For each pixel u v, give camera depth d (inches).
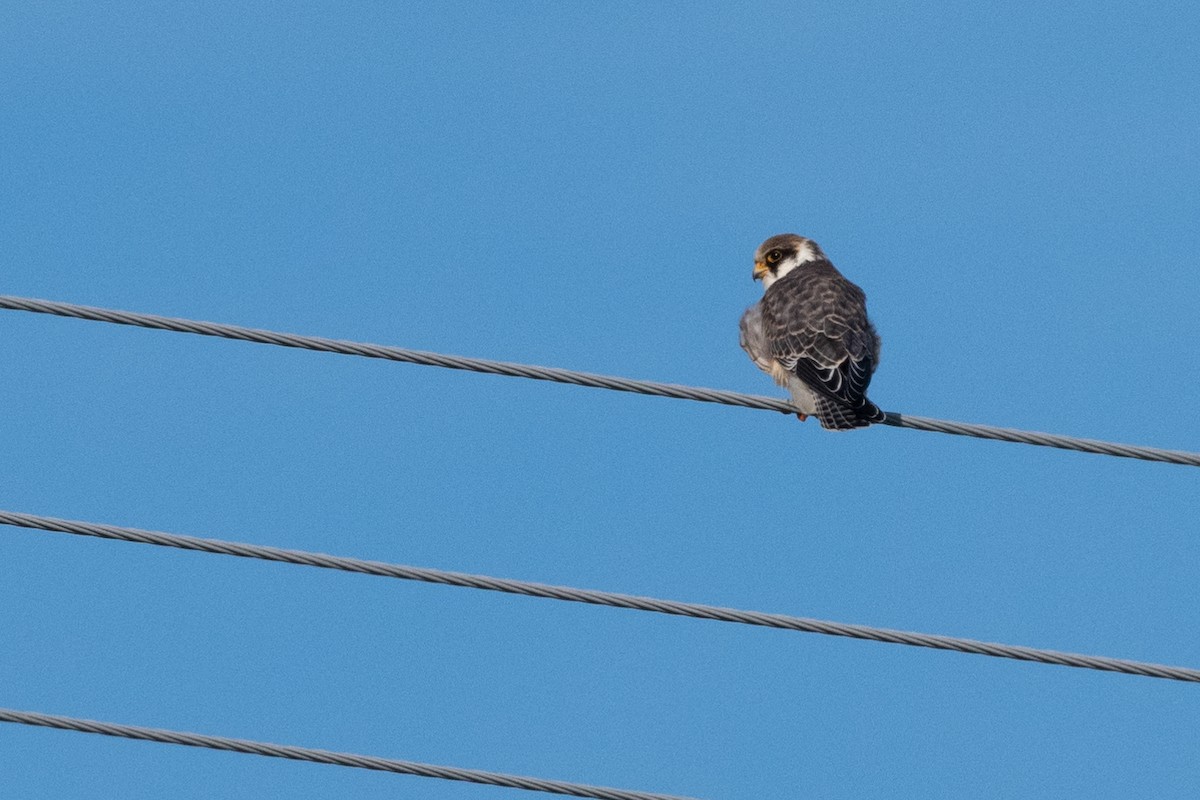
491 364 527.8
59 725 490.9
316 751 488.1
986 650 501.4
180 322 520.4
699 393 539.8
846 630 499.5
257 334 521.3
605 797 491.2
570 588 496.4
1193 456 534.0
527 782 489.1
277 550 493.0
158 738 488.1
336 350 523.8
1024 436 543.2
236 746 488.4
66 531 492.1
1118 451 537.6
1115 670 502.0
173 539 492.1
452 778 489.4
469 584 494.9
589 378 532.1
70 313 519.2
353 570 494.0
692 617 498.6
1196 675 501.0
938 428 552.1
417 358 524.1
